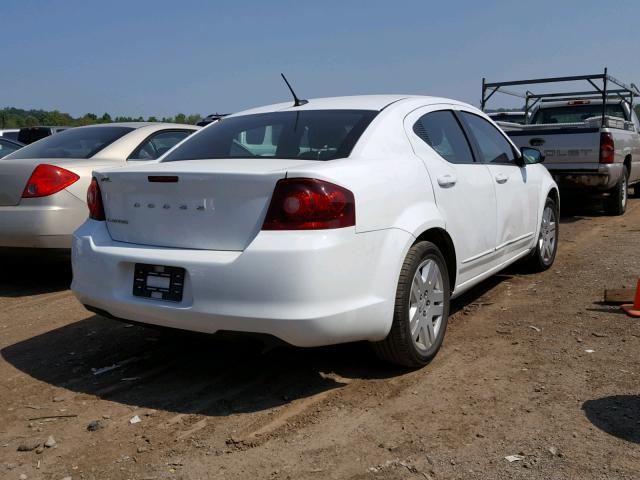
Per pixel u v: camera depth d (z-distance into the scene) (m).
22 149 6.93
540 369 3.93
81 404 3.69
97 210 3.99
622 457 2.91
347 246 3.38
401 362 3.89
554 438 3.09
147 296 3.61
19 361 4.39
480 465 2.90
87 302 3.92
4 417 3.55
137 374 4.12
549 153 9.91
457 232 4.42
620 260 6.81
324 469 2.92
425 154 4.27
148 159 6.75
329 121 4.14
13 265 7.42
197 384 3.93
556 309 5.14
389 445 3.11
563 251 7.50
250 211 3.37
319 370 4.07
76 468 3.01
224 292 3.33
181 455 3.09
